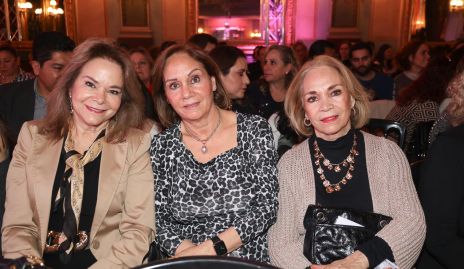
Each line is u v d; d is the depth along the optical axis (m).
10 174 1.96
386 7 10.83
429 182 1.88
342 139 1.94
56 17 10.15
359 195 1.89
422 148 3.24
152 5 10.62
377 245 1.73
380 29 10.95
